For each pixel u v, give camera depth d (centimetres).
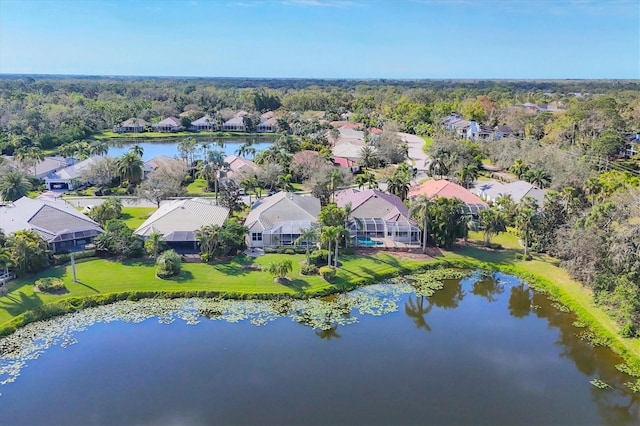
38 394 4075
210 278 6241
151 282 6069
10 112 17962
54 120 18100
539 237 7494
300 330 5238
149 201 9669
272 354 4744
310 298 5962
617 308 5478
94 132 19862
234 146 18238
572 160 10750
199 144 18088
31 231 6462
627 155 13125
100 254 6812
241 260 6812
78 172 11162
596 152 12544
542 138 15088
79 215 7525
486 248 7638
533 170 10950
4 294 5584
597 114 14638
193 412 3866
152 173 10731
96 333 5075
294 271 6525
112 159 11450
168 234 7069
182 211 7550
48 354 4678
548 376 4447
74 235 7131
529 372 4512
